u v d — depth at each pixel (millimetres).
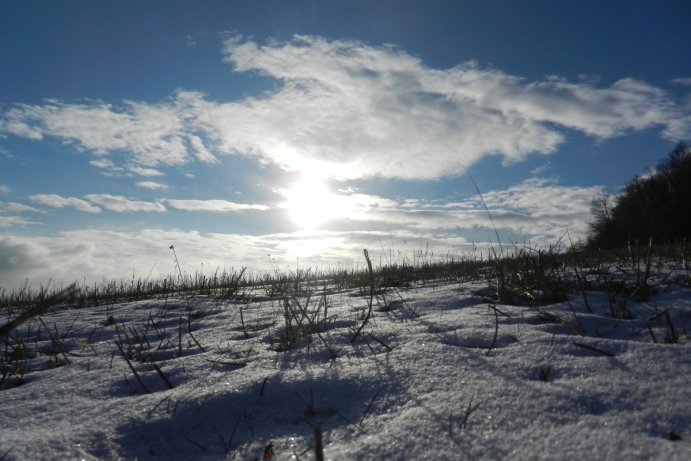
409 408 1662
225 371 2338
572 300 3174
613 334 2418
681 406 1448
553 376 1806
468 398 1647
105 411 1901
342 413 1762
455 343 2383
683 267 4000
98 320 4395
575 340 2131
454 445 1385
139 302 5672
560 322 2625
